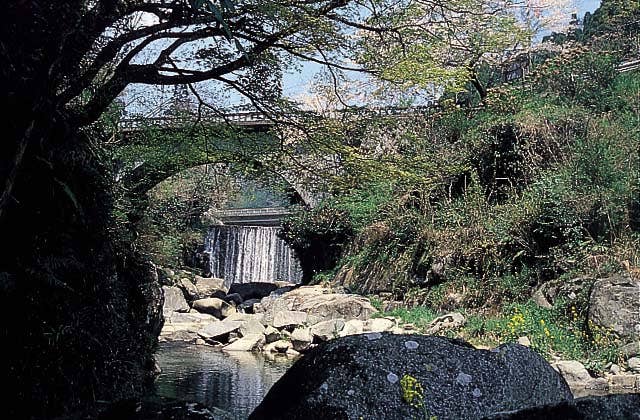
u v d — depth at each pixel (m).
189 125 8.50
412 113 9.63
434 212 14.39
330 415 3.09
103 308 5.70
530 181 12.99
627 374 7.85
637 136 11.80
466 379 3.24
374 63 7.12
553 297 10.46
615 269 9.79
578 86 15.14
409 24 7.02
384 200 15.97
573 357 8.57
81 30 4.86
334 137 7.70
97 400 5.19
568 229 10.98
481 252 12.54
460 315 11.20
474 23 7.32
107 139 7.89
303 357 3.52
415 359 3.30
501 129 13.81
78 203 5.10
